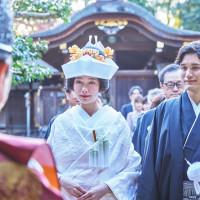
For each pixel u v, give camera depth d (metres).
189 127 2.18
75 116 2.24
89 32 8.95
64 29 8.48
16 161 0.96
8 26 1.00
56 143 2.20
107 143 2.14
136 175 2.31
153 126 2.39
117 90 9.69
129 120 5.80
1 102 1.00
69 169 2.16
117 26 8.49
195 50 2.13
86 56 2.21
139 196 2.25
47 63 9.89
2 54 0.97
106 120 2.23
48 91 11.22
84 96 2.21
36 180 0.98
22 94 12.50
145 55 11.40
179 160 2.15
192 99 2.23
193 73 2.16
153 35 8.85
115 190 2.12
